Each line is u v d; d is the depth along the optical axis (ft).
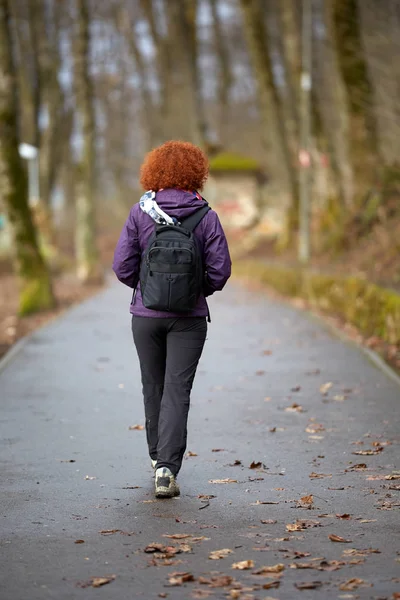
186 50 162.61
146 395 25.52
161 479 24.08
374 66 88.99
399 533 20.94
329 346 56.80
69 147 241.35
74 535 21.09
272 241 177.17
